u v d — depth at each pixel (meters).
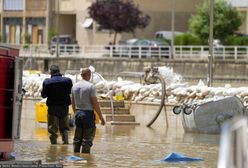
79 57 104.81
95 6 122.75
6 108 21.86
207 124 37.66
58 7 136.38
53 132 31.03
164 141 33.81
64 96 30.88
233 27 109.06
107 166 24.75
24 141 32.72
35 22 138.38
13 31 141.38
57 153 28.14
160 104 42.19
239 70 93.44
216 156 28.08
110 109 43.62
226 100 37.53
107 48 108.69
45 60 102.50
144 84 45.47
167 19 128.38
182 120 38.59
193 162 26.16
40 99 48.56
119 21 122.00
